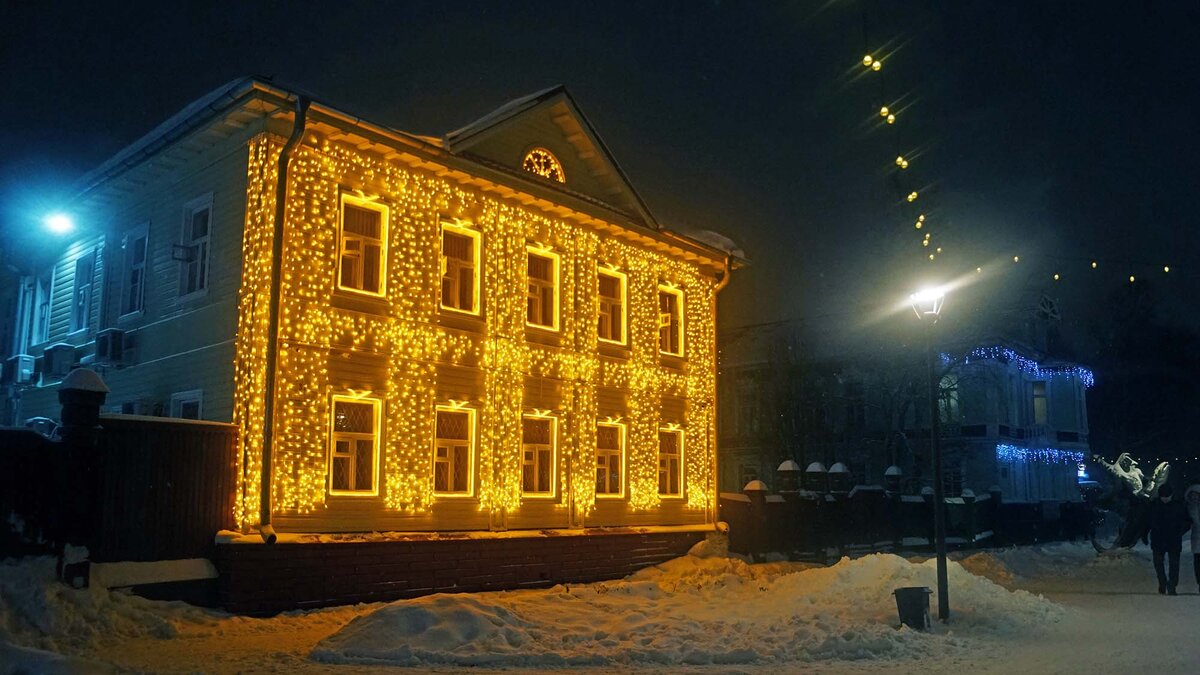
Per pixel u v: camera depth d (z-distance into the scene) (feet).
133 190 59.93
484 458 58.95
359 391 51.80
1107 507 157.48
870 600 45.75
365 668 31.45
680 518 75.66
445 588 54.29
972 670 31.48
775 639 36.55
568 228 67.82
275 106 48.08
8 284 77.05
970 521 104.99
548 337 65.16
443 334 57.26
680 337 78.95
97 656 33.47
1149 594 59.36
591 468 67.41
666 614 42.73
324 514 49.19
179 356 52.39
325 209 51.03
